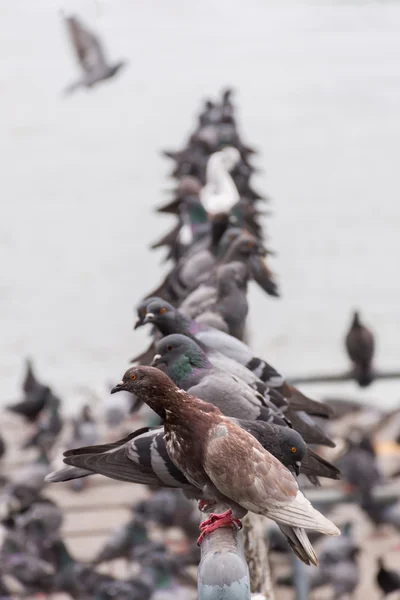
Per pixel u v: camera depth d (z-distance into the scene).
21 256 29.28
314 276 26.48
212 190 10.90
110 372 20.72
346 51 56.34
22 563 10.79
